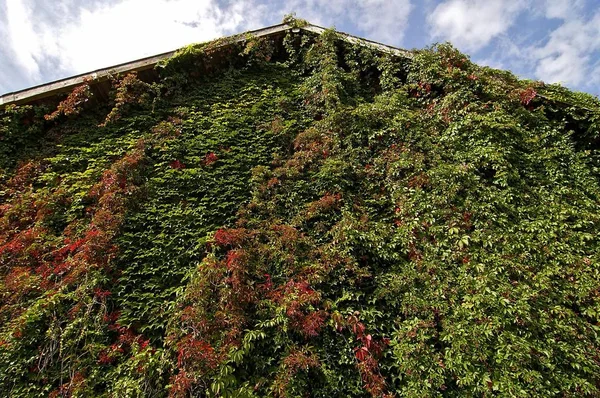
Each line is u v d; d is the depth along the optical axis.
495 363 4.61
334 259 5.69
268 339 4.96
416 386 4.59
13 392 4.54
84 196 6.73
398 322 5.28
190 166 7.36
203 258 5.82
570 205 6.31
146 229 6.26
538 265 5.58
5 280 5.63
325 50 9.55
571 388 4.44
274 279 5.62
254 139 7.98
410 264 5.77
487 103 7.75
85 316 5.11
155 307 5.40
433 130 7.58
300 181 6.93
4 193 6.90
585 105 7.73
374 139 7.52
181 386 4.34
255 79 9.53
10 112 7.75
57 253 5.97
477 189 6.41
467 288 5.29
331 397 4.60
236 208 6.70
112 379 4.70
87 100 8.25
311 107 8.61
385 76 9.02
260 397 4.48
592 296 5.21
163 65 8.84
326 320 5.11
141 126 8.17
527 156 7.01
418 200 6.39
